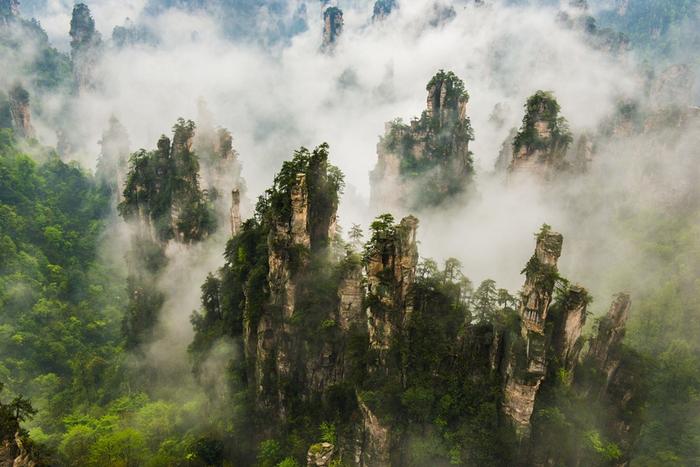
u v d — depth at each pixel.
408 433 66.31
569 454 64.06
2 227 141.62
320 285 77.44
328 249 82.19
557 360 66.44
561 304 67.06
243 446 79.44
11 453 53.09
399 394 66.75
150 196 125.75
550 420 64.12
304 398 77.94
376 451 66.44
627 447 71.38
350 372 73.31
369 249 68.94
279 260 77.19
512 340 64.12
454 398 66.25
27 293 125.56
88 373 106.88
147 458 78.12
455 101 139.88
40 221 154.88
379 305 68.00
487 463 63.00
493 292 70.75
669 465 81.12
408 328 69.00
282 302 78.06
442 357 67.69
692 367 96.62
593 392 72.38
